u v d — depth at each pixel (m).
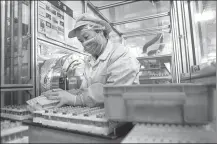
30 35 1.38
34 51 1.39
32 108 1.01
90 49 1.33
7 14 1.08
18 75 1.18
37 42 1.42
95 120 0.74
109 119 0.71
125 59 1.24
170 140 0.53
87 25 1.27
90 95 1.10
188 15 1.75
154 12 2.38
